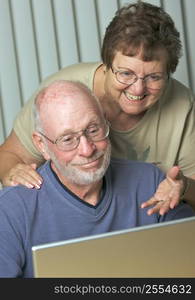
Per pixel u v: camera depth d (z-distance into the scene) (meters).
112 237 0.96
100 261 0.95
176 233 1.00
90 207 1.36
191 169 1.85
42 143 1.34
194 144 1.83
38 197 1.36
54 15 2.47
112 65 1.55
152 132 1.77
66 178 1.32
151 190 1.48
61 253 0.93
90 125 1.26
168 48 1.52
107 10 2.49
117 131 1.74
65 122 1.25
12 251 1.30
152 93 1.57
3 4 2.44
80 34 2.50
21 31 2.46
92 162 1.28
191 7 2.53
